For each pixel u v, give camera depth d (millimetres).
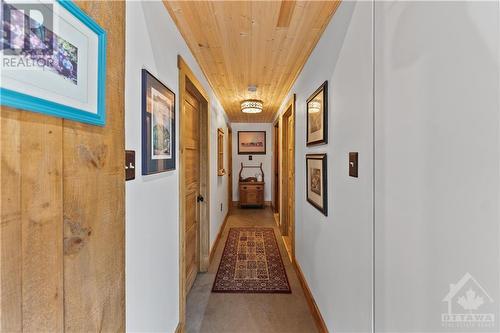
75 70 569
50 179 499
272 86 3010
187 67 1824
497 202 550
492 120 555
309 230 2119
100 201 660
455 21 646
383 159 999
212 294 2238
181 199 1699
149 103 1178
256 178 6113
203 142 2738
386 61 967
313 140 1945
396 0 897
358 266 1216
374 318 1071
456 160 652
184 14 1481
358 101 1199
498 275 551
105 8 686
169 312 1520
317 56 1857
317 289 1871
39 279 472
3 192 409
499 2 538
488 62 562
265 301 2129
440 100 701
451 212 671
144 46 1155
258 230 4207
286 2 1373
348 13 1301
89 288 613
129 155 1021
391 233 950
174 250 1608
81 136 589
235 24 1592
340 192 1437
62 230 528
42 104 478
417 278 807
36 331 464
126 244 1008
